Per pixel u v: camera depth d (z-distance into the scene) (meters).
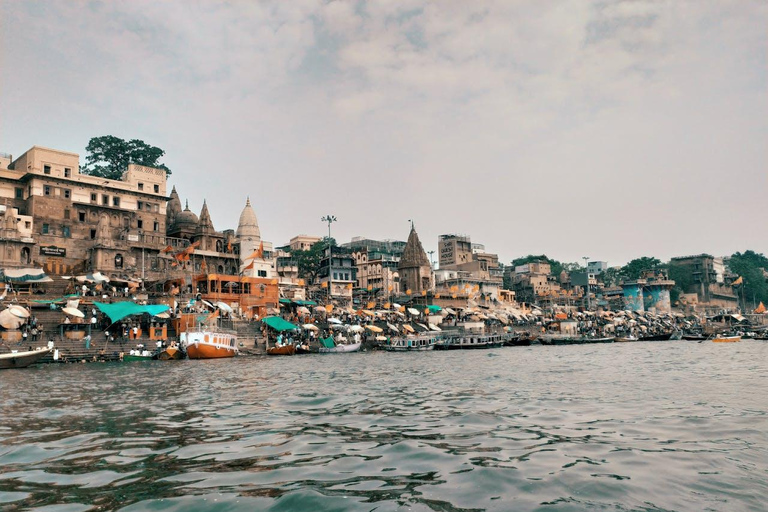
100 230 73.00
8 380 32.31
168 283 73.06
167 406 20.73
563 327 109.06
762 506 8.89
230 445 13.51
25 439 14.38
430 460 11.89
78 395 24.52
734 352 61.78
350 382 30.16
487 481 10.27
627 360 48.84
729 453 12.46
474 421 16.86
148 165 104.69
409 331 86.00
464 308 106.19
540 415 17.97
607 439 14.09
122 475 10.77
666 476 10.59
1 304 54.28
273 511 8.67
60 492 9.68
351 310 84.56
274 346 64.19
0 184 72.94
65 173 76.06
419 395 23.78
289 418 17.69
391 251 140.12
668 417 17.52
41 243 71.38
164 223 85.81
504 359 52.44
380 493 9.56
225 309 66.75
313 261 112.75
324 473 10.87
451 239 143.75
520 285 144.88
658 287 146.25
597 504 9.01
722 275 175.50
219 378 33.12
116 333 56.03
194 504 8.98
